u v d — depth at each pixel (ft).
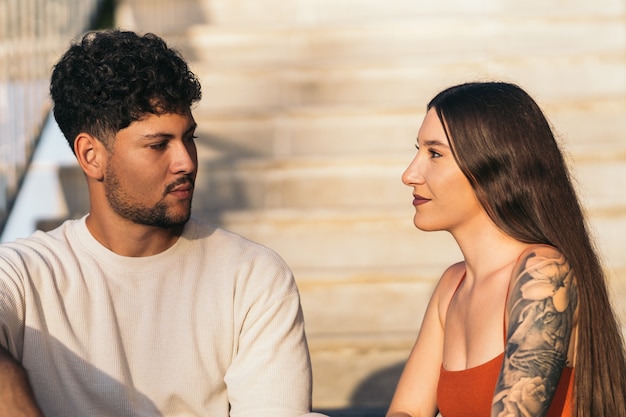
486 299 6.17
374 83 15.42
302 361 6.82
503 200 6.09
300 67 15.49
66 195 13.46
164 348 6.56
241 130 14.55
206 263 6.82
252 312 6.74
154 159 6.36
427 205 6.38
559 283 5.81
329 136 14.47
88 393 6.43
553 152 6.18
